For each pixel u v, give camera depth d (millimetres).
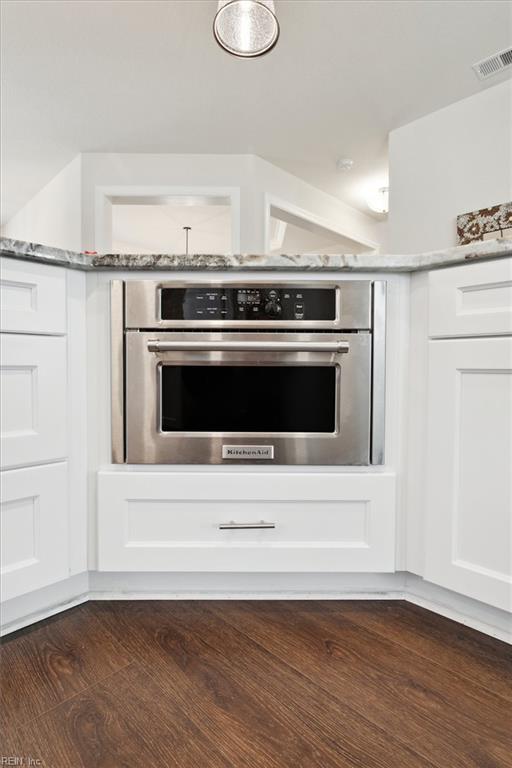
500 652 995
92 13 1879
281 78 2352
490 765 691
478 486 1038
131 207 4512
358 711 804
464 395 1062
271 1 1401
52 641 1023
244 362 1157
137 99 2539
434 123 2707
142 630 1072
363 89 2465
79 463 1166
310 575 1240
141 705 813
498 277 991
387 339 1171
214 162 3217
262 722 775
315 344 1132
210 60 2197
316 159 3303
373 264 1119
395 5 1850
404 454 1177
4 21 1921
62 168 3471
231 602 1215
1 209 4477
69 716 783
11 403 1035
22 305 1050
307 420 1175
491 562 1018
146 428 1166
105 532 1165
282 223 4633
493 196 2477
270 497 1163
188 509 1170
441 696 846
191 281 1155
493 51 2156
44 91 2455
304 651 990
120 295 1155
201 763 689
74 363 1152
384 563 1171
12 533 1039
